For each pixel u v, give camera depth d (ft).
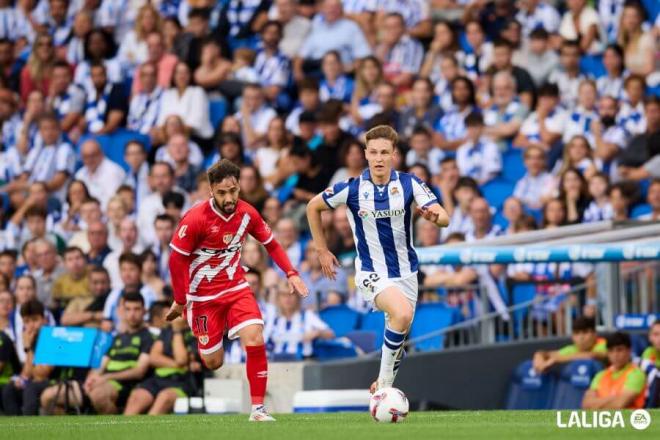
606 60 208.44
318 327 163.63
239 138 212.64
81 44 250.37
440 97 211.61
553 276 171.01
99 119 236.22
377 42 229.25
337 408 134.51
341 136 207.21
